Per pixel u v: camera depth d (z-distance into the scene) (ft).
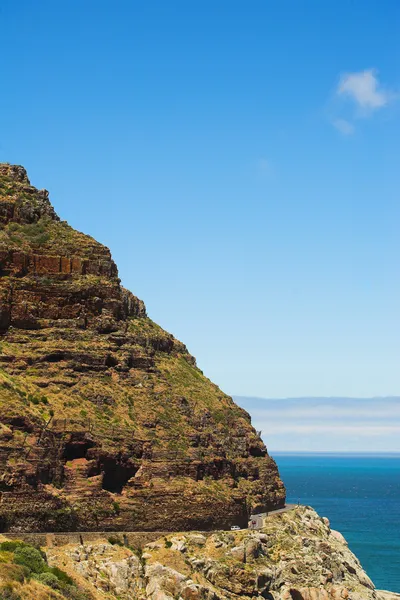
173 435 495.41
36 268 509.76
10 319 491.31
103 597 373.81
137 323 574.15
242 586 425.28
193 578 413.59
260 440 606.96
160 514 456.45
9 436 412.36
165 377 550.36
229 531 465.88
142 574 408.87
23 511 399.85
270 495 580.71
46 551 390.83
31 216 536.01
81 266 520.83
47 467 423.23
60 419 448.24
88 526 427.74
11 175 561.84
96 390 484.74
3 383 446.60
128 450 464.65
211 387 602.44
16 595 319.27
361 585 506.07
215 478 510.99
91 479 440.04
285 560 469.98
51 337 495.00
